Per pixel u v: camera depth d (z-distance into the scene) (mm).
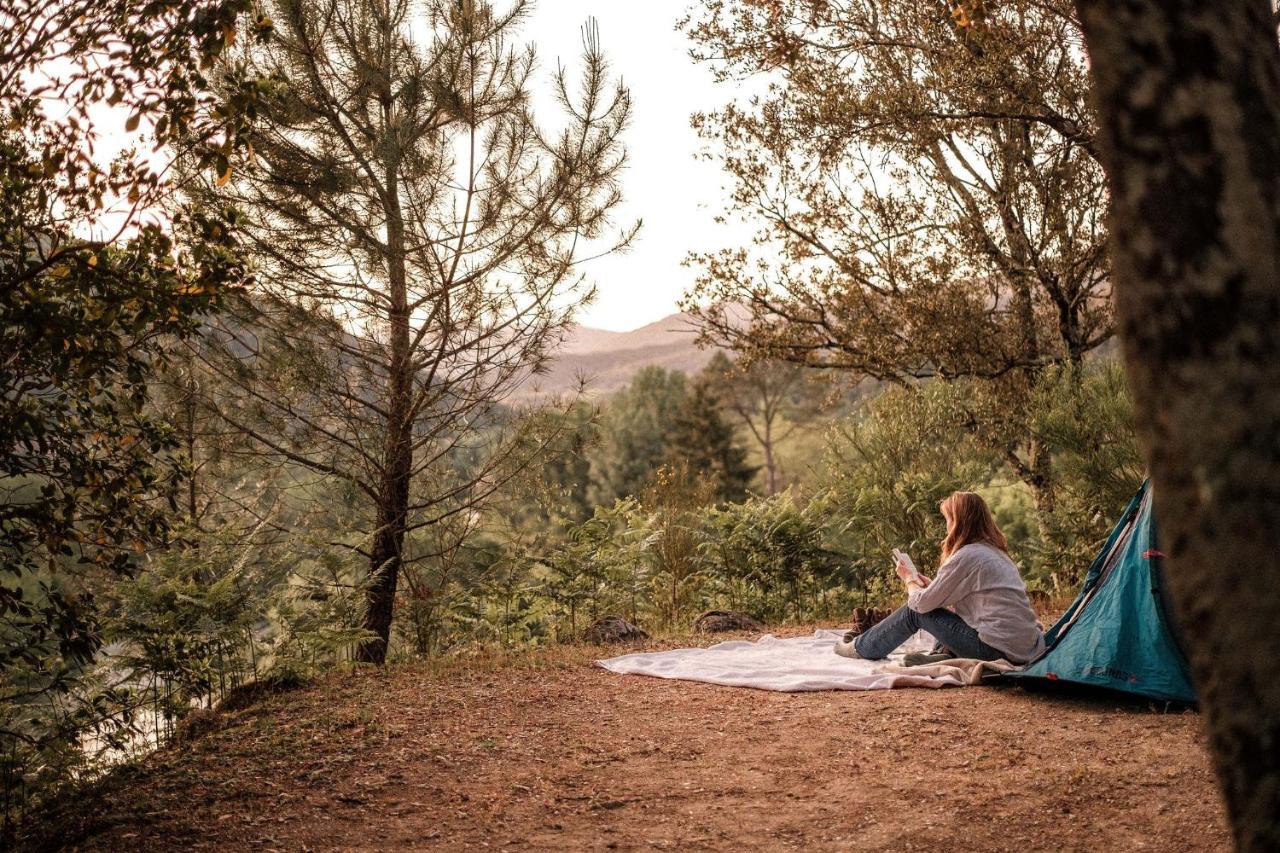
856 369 14875
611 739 4934
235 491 9633
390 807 3910
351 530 8516
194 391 8312
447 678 6484
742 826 3625
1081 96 11773
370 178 8203
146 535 5434
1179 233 1629
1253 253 1603
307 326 8320
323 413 8719
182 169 6266
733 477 47000
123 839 3533
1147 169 1659
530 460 8977
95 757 5406
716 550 10875
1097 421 10695
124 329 4734
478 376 8969
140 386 5008
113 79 4266
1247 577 1578
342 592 7262
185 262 4969
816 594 10953
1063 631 5902
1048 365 12633
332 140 8250
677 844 3459
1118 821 3459
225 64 7520
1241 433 1585
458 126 8641
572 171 8570
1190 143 1634
